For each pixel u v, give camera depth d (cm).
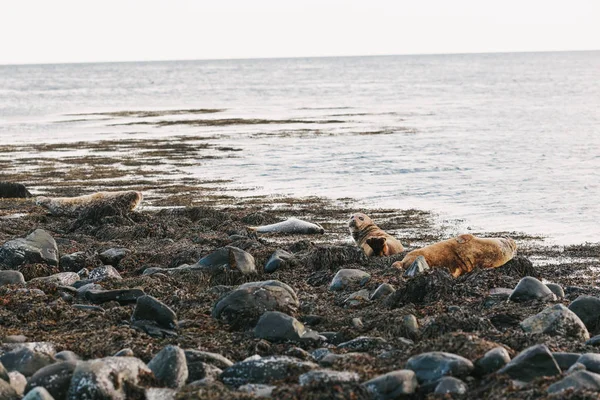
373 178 2370
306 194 2106
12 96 9244
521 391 559
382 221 1695
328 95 8588
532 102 6438
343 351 709
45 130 4509
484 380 587
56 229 1616
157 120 5275
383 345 716
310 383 570
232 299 851
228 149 3284
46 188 2286
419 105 6425
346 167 2633
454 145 3266
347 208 1873
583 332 765
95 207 1670
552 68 17588
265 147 3338
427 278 943
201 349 727
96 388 554
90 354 706
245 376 618
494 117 4894
